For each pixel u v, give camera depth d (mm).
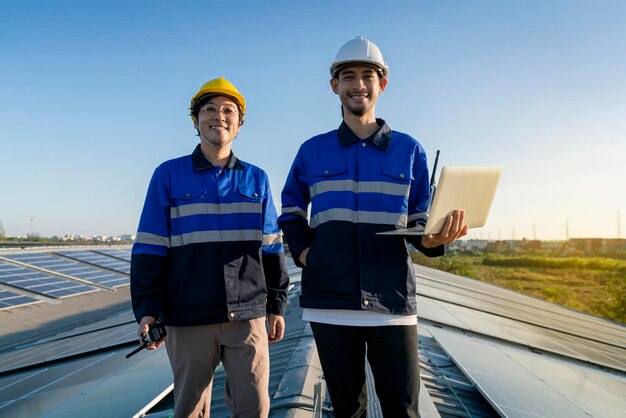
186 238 2764
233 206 2875
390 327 2203
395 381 2160
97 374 7164
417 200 2422
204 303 2678
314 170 2441
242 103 2957
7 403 6309
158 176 2867
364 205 2314
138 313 2594
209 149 2928
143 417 3701
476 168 1929
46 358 9695
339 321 2246
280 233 3111
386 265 2268
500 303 19688
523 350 9172
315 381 4062
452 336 7660
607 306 40250
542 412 4047
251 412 2645
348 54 2344
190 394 2715
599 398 5469
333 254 2275
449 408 4305
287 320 8875
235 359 2713
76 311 16406
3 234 90625
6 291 16672
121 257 30312
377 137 2391
